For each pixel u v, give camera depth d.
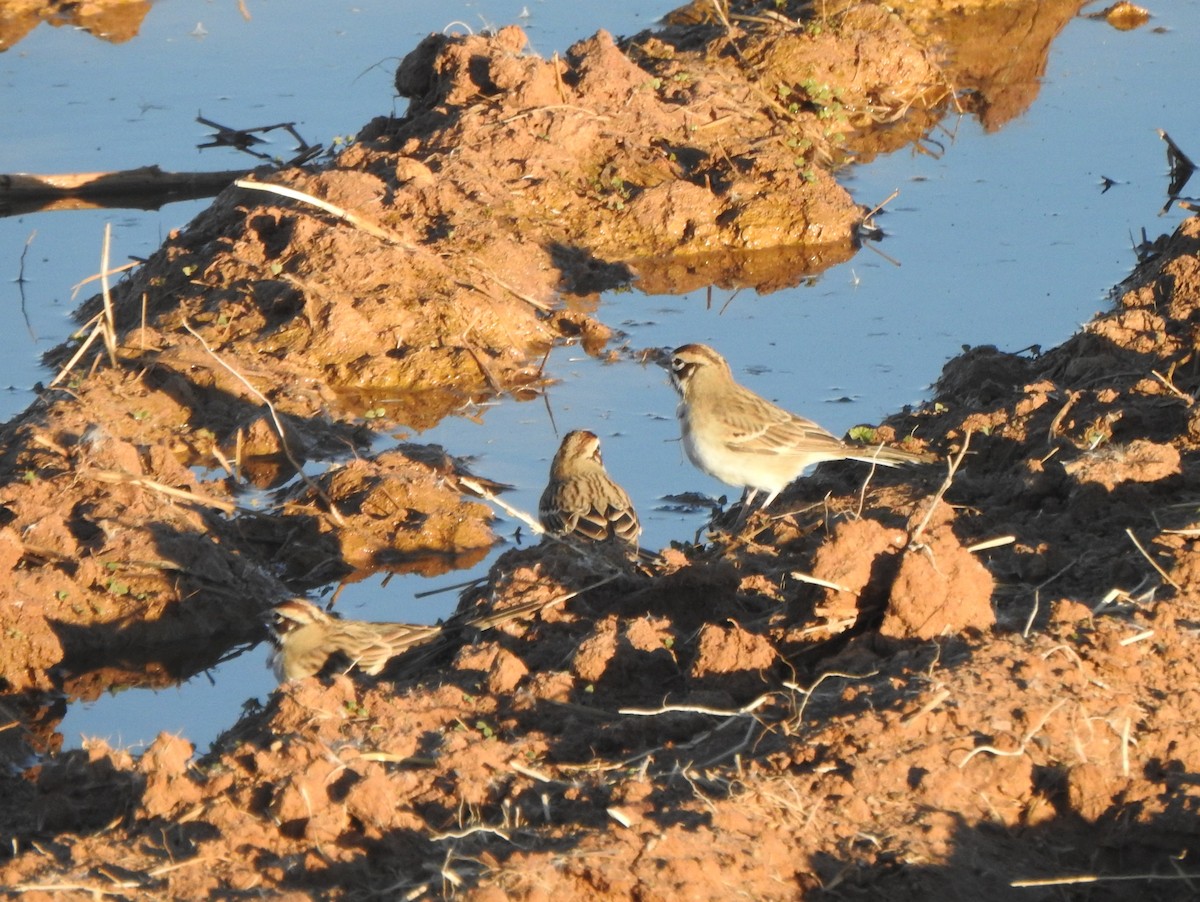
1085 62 29.53
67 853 10.20
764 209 22.98
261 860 9.88
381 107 26.94
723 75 26.33
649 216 22.81
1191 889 9.37
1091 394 15.95
